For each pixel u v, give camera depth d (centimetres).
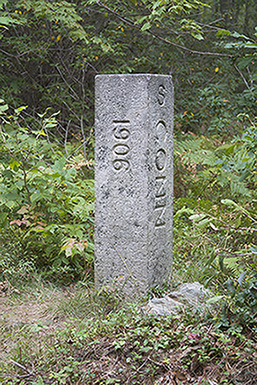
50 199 485
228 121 802
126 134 409
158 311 367
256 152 402
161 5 655
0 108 489
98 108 416
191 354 318
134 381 305
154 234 421
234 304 355
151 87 403
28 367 323
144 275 414
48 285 457
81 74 1014
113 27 941
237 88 1134
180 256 499
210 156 668
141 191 409
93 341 339
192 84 1023
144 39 1027
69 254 439
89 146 885
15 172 510
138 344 322
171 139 444
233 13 1123
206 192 643
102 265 430
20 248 477
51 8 796
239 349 322
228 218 519
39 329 349
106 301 405
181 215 587
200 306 377
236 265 366
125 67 952
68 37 916
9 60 995
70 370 307
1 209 496
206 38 1053
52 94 970
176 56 1019
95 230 430
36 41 952
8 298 430
